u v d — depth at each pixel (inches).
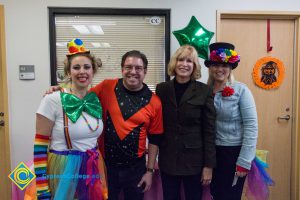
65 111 55.9
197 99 65.5
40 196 55.7
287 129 107.3
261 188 72.6
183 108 65.4
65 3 93.0
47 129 56.3
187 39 82.6
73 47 58.4
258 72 104.0
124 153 62.6
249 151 66.8
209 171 66.1
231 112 68.3
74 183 56.7
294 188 107.4
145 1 95.0
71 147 57.1
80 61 57.1
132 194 65.2
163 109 67.8
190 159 66.2
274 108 106.3
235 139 69.2
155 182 78.4
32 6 92.0
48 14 93.0
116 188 64.7
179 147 66.2
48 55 93.7
